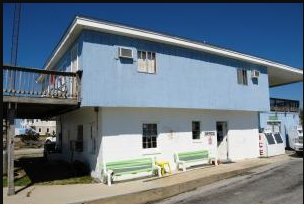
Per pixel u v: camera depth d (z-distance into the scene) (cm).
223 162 1700
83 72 1207
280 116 2473
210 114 1703
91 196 959
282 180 1196
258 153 1969
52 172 1484
